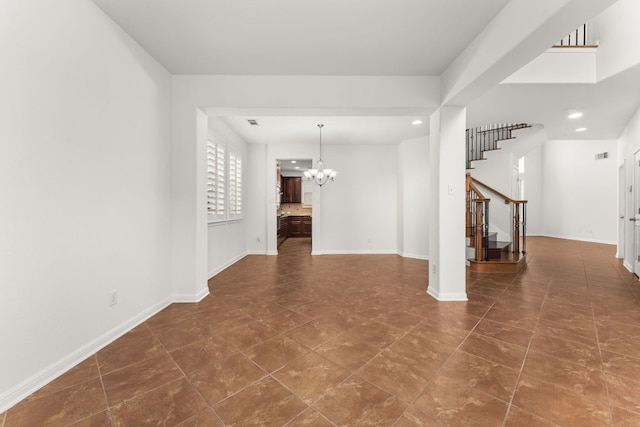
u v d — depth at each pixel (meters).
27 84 1.55
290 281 3.94
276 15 2.13
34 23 1.58
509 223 5.77
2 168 1.44
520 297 3.20
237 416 1.37
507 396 1.50
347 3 2.00
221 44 2.52
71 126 1.82
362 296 3.27
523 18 1.83
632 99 3.51
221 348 2.05
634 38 2.67
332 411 1.40
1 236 1.44
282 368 1.79
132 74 2.42
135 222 2.48
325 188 6.36
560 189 9.02
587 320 2.53
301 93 3.09
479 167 6.02
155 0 1.96
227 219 4.90
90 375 1.73
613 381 1.62
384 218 6.40
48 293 1.68
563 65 3.06
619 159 5.41
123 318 2.32
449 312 2.75
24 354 1.55
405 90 3.11
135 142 2.47
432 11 2.08
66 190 1.79
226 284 3.79
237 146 5.49
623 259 5.36
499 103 3.66
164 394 1.54
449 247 3.13
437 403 1.45
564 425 1.29
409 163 5.83
